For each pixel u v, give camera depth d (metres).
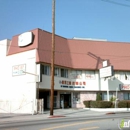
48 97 36.44
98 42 40.72
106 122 16.42
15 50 35.16
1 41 37.41
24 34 34.12
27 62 33.03
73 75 37.31
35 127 14.36
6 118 23.25
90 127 13.80
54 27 26.16
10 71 35.19
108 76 34.06
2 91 35.78
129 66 39.97
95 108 32.97
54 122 17.19
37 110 28.31
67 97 37.62
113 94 39.69
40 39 33.09
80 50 38.53
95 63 38.31
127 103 34.31
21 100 30.77
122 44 41.91
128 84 40.09
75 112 29.77
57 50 35.03
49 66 33.62
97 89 38.22
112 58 39.62
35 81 31.39
